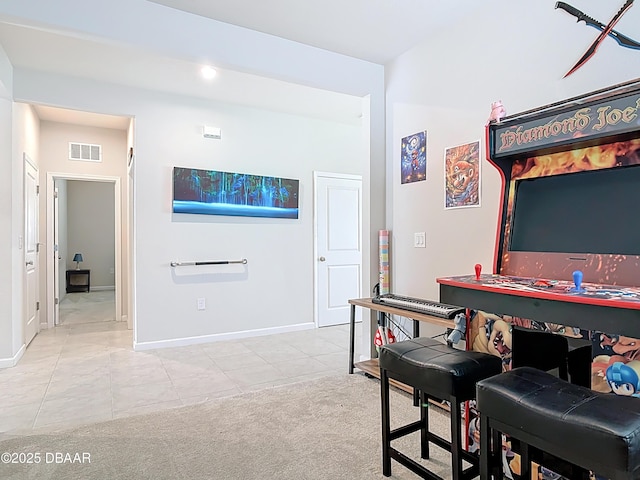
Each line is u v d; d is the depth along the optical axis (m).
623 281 1.62
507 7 2.43
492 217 2.53
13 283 3.60
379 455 2.02
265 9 2.65
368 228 3.41
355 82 3.34
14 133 3.63
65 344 4.30
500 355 1.78
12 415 2.52
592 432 1.04
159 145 4.17
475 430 1.90
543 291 1.53
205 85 3.97
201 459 1.98
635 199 1.64
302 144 5.06
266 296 4.77
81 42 3.06
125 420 2.41
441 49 2.90
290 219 4.95
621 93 1.53
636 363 1.35
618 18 1.91
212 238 4.45
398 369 1.73
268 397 2.76
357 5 2.59
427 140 3.02
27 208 4.24
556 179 1.93
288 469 1.89
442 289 1.97
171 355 3.87
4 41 3.05
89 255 9.07
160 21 2.62
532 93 2.29
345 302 5.38
